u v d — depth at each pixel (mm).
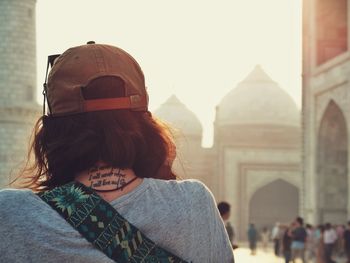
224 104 89125
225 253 2846
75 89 2826
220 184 79500
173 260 2693
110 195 2777
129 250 2646
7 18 51031
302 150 45875
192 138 91000
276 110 87688
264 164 79562
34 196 2709
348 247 33969
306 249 36906
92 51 2889
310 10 44750
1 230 2594
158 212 2736
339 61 39781
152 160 2979
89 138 2809
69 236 2605
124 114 2887
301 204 45719
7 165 50312
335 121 42812
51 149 2836
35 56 52406
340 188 43125
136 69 2980
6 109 50562
